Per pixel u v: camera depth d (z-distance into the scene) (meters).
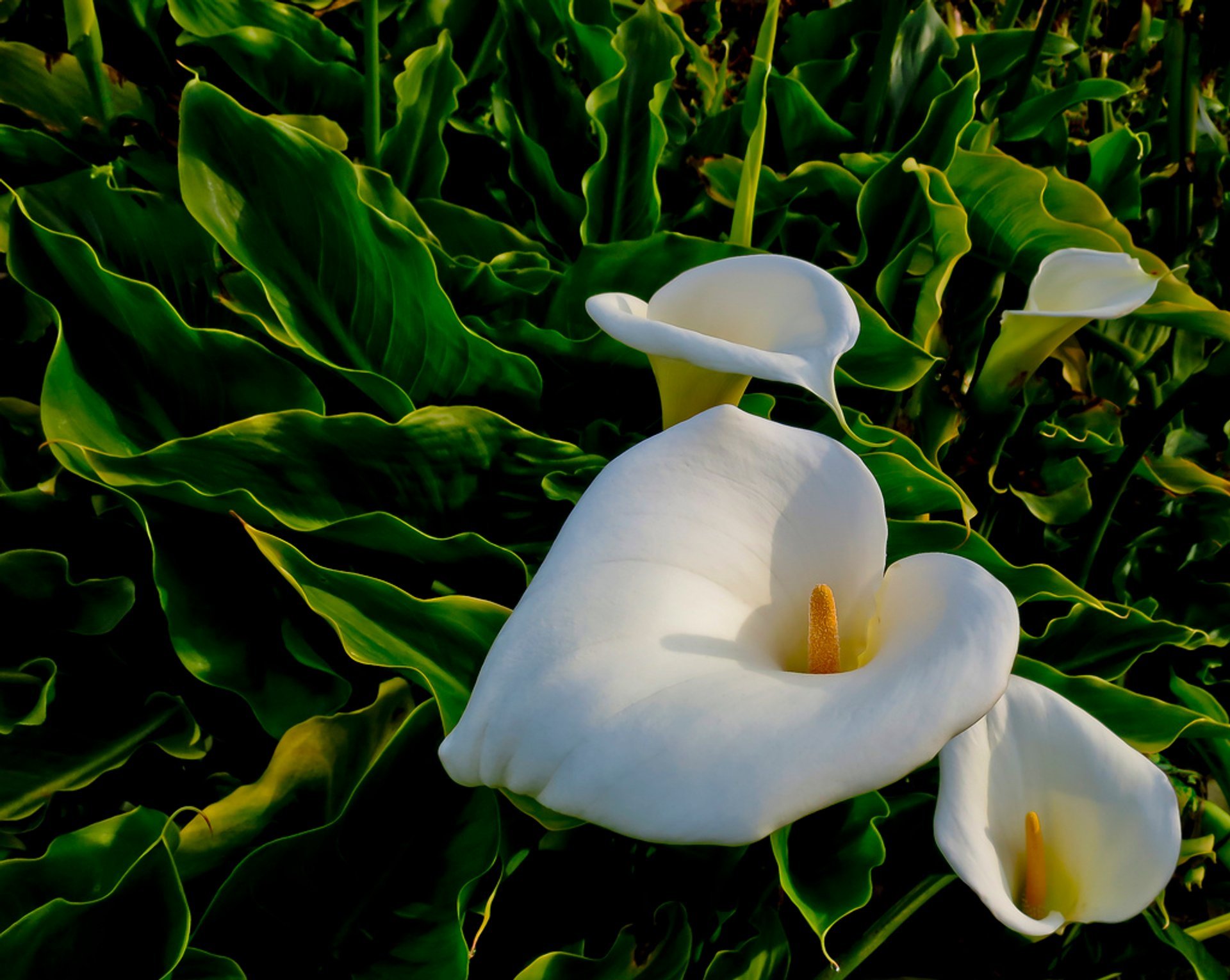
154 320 0.58
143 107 0.77
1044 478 0.87
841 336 0.49
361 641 0.53
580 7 1.00
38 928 0.48
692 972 0.64
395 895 0.54
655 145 0.83
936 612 0.41
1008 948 0.74
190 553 0.59
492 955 0.61
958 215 0.75
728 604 0.43
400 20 0.92
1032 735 0.50
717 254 0.70
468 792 0.56
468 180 0.96
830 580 0.47
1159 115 1.33
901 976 0.72
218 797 0.62
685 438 0.45
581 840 0.60
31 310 0.66
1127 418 0.84
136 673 0.61
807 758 0.36
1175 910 0.80
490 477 0.64
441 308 0.63
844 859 0.58
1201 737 0.71
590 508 0.42
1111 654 0.77
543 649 0.38
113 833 0.53
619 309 0.54
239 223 0.61
